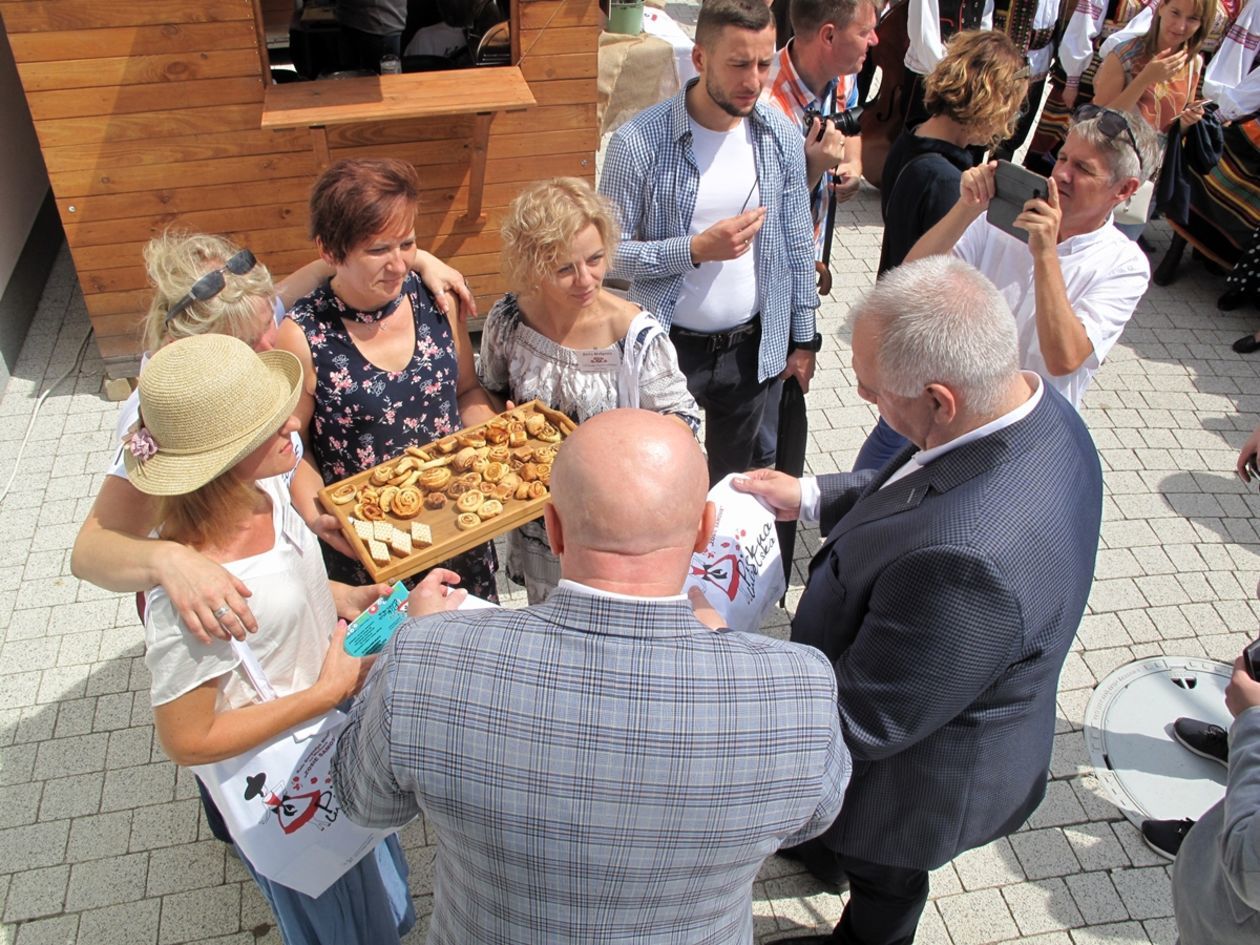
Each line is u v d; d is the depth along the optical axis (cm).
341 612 251
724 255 334
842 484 279
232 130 441
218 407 184
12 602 398
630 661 147
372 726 156
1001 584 190
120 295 472
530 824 148
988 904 315
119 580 188
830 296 622
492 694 148
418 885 314
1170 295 650
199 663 186
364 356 280
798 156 362
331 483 296
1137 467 504
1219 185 605
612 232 279
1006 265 332
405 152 466
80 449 471
